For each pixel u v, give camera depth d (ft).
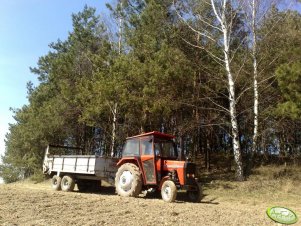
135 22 72.79
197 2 66.54
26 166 110.11
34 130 87.86
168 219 28.45
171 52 62.39
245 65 68.49
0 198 39.11
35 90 106.32
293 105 47.29
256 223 28.22
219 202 46.78
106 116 72.54
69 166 55.93
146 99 59.21
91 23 92.27
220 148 100.37
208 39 69.36
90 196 44.78
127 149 49.16
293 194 50.98
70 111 83.97
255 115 63.72
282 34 64.08
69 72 86.84
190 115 70.74
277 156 82.99
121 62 64.18
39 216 28.78
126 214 30.71
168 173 44.73
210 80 66.08
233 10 65.77
